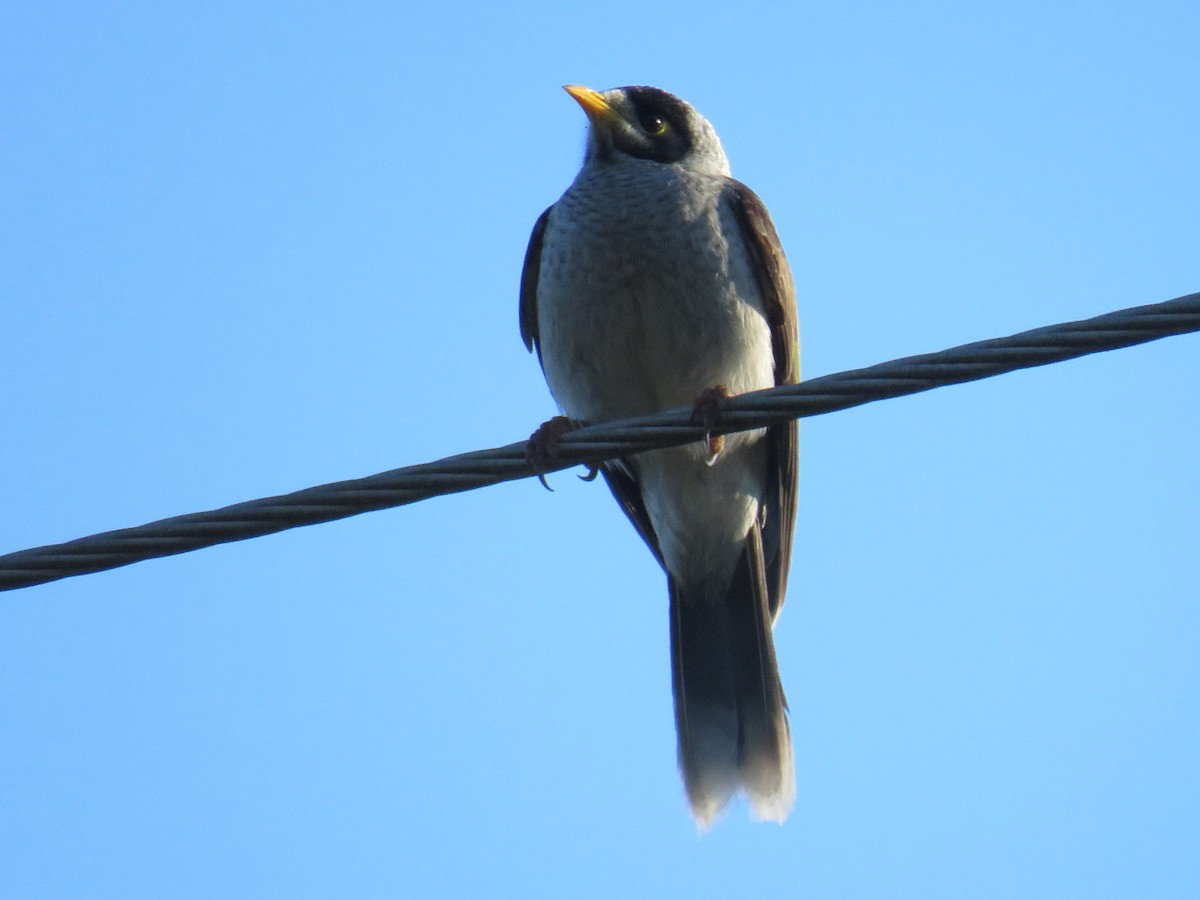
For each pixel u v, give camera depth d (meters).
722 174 11.96
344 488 7.51
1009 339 7.25
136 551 7.23
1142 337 7.07
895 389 7.52
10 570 7.14
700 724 11.38
